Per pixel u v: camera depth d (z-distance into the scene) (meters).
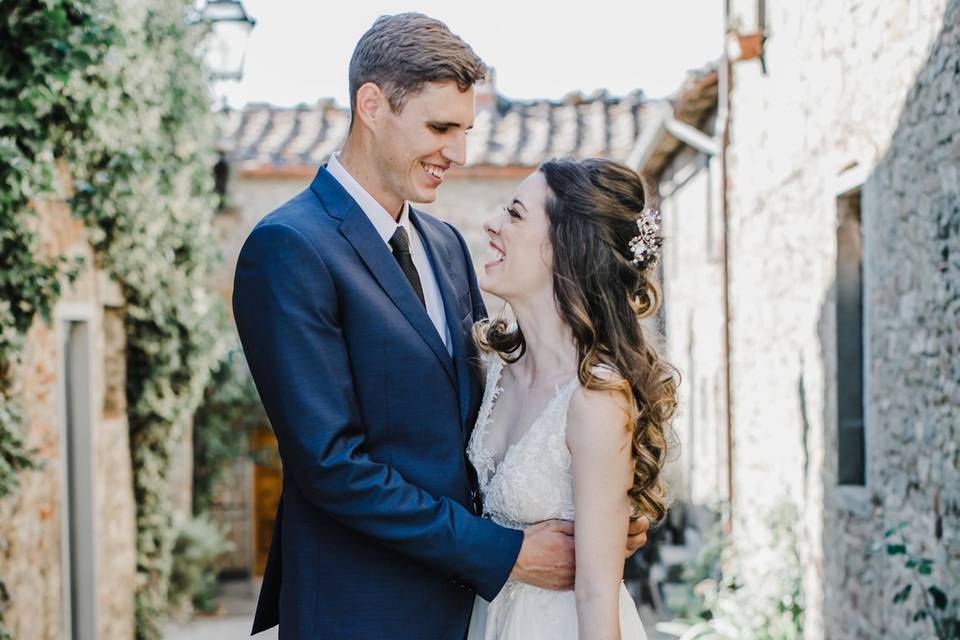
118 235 5.64
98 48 3.80
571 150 11.26
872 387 4.43
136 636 6.56
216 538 9.80
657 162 10.73
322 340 2.11
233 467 12.40
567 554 2.15
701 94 7.75
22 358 4.38
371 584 2.18
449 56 2.18
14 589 4.30
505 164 10.84
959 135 3.36
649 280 2.32
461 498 2.20
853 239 4.86
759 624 5.61
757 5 6.35
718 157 7.58
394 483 2.09
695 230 9.51
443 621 2.21
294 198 2.30
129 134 5.34
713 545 7.23
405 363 2.18
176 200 6.48
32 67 3.48
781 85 5.86
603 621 2.06
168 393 6.71
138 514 6.62
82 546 5.52
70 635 5.31
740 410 6.99
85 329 5.50
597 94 12.73
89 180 5.04
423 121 2.18
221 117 7.44
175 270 6.62
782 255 5.88
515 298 2.32
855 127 4.56
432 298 2.47
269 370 2.10
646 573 10.21
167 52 6.09
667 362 2.33
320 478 2.05
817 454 5.23
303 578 2.21
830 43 4.91
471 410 2.35
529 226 2.28
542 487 2.18
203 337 7.00
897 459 4.09
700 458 9.45
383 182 2.28
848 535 4.74
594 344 2.20
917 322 3.83
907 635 3.91
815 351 5.23
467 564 2.08
